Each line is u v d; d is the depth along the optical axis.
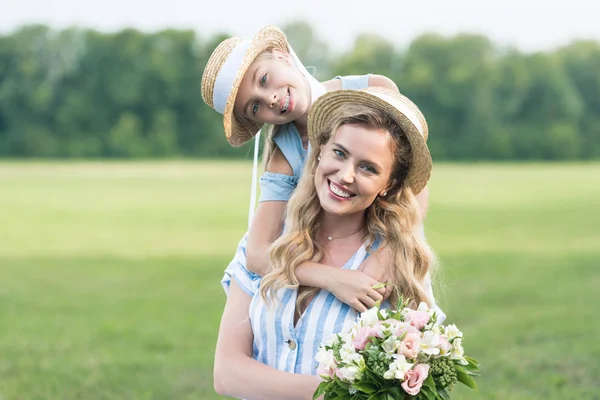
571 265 15.71
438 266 3.39
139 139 61.19
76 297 13.41
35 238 21.30
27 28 62.16
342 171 2.98
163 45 63.84
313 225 3.19
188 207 28.47
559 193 31.47
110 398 7.45
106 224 24.12
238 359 3.15
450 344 2.86
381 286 3.04
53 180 39.53
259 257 3.28
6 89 61.44
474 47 63.69
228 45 3.79
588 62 64.56
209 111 62.94
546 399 7.00
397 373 2.69
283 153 3.54
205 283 14.66
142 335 10.42
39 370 8.59
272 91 3.69
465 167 51.41
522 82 62.22
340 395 2.80
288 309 3.10
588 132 63.06
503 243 18.97
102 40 62.84
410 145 3.07
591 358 8.41
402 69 65.12
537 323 10.38
